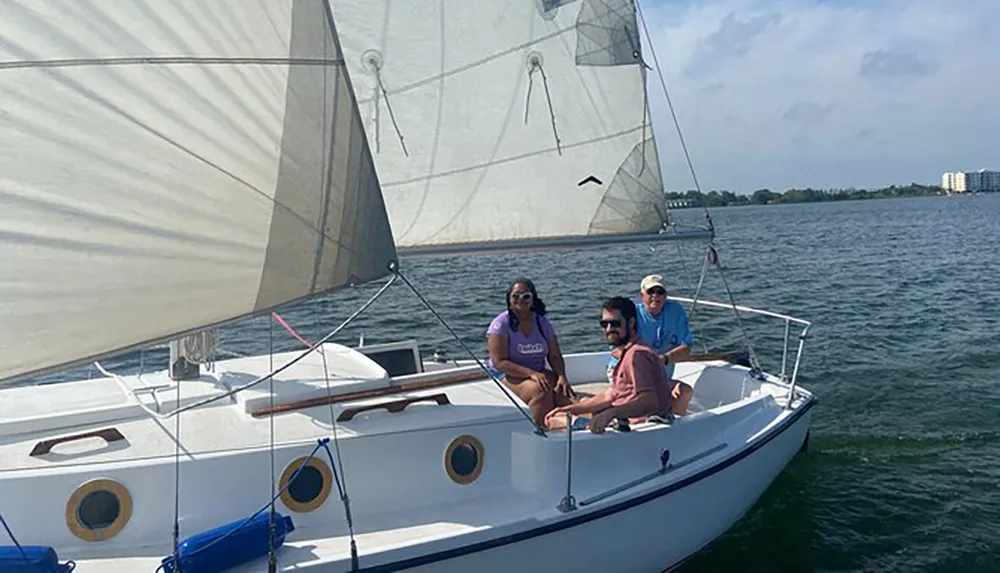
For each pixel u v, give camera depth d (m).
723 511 5.47
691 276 22.28
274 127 3.57
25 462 3.89
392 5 5.69
